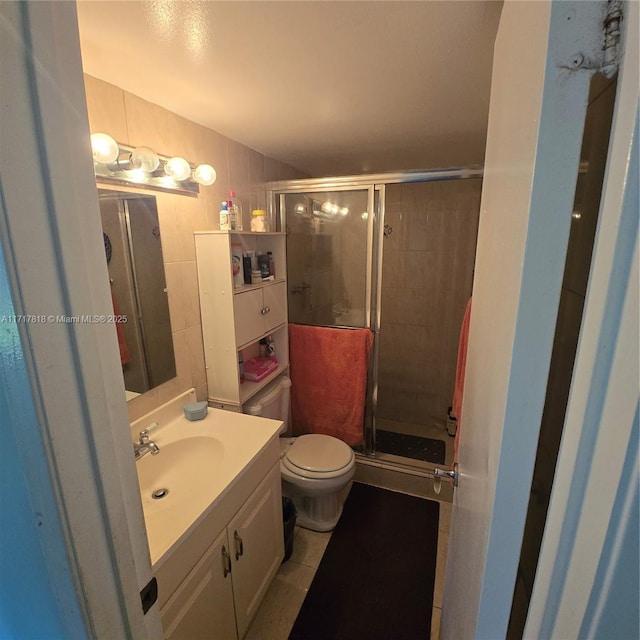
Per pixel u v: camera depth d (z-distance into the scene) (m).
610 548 0.31
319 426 2.42
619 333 0.29
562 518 0.36
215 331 1.70
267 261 2.06
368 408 2.40
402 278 2.89
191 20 0.86
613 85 0.34
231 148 1.86
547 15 0.34
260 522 1.41
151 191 1.39
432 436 2.84
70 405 0.47
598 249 0.32
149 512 1.05
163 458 1.36
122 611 0.58
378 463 2.32
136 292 1.36
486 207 0.73
